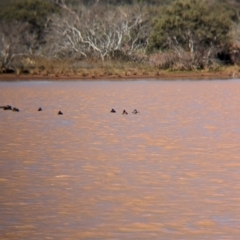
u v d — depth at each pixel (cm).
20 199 4091
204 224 3594
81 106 9488
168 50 17938
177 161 5172
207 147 5772
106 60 17438
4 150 5766
